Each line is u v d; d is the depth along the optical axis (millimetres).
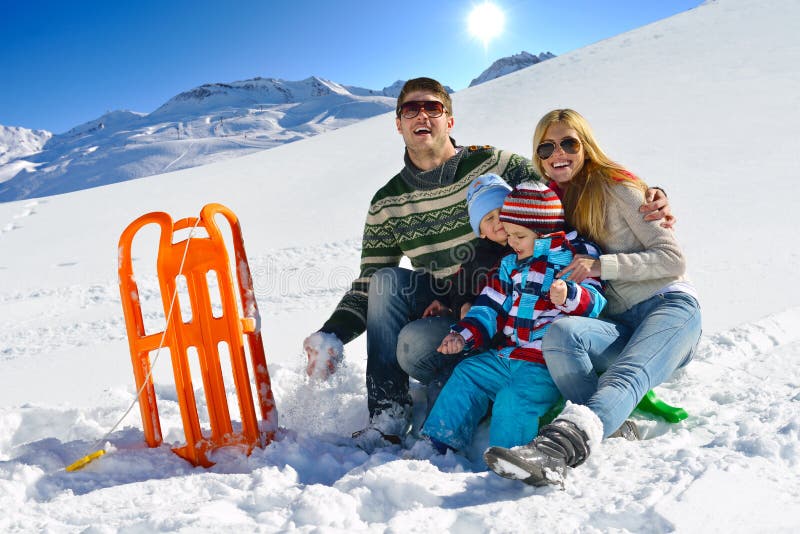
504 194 2635
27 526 1826
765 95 18969
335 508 1775
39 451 2463
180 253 2439
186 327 2453
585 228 2594
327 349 2713
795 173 10656
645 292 2486
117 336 6543
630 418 2457
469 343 2504
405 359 2684
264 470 2145
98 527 1722
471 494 1841
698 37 31672
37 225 18109
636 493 1715
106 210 19344
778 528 1461
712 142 14680
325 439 2633
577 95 25984
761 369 2908
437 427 2402
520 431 2285
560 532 1554
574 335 2250
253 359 2598
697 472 1784
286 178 21234
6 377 4859
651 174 12469
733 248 6559
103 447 2562
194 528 1688
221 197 19359
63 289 10188
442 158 2926
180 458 2463
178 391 2451
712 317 4254
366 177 19406
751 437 1998
